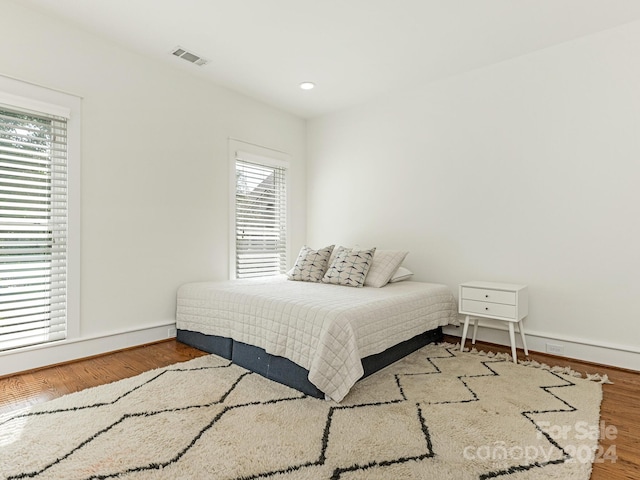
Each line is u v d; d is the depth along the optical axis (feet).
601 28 8.77
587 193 9.09
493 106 10.63
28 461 4.75
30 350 8.06
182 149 11.10
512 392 7.03
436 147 11.84
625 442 5.30
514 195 10.25
